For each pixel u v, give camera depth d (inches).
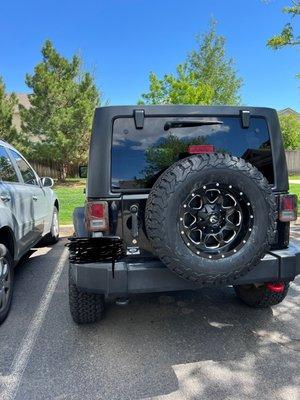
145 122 119.6
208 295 170.1
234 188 107.0
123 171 117.7
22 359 119.0
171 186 103.3
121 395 100.8
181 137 121.8
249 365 113.7
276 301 147.9
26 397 100.8
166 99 801.6
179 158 121.5
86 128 764.6
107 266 112.6
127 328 139.2
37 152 756.0
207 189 106.3
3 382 107.4
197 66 1035.3
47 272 208.8
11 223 157.6
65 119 735.7
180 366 114.1
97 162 116.5
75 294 132.3
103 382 106.7
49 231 256.1
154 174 119.5
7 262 149.3
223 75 1039.6
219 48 1027.9
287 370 110.6
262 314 149.8
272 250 123.9
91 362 116.8
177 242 104.5
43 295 173.8
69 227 311.6
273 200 110.7
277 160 127.0
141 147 119.2
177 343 128.0
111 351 123.3
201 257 106.3
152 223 104.7
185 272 105.7
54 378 108.9
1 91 753.6
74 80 828.6
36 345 127.5
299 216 321.4
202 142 123.3
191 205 107.9
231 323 142.3
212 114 123.1
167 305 159.5
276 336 131.6
